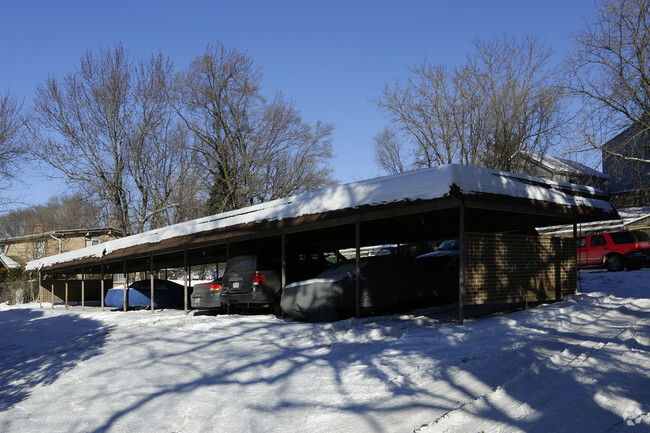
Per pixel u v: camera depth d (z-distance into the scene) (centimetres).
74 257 2092
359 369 675
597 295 1255
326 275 1147
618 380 560
